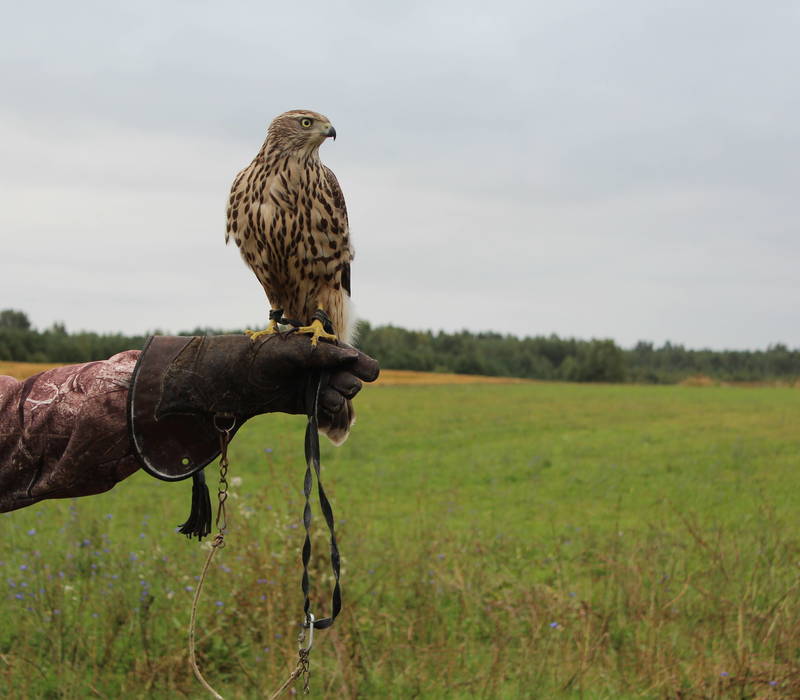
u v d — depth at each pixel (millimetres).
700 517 12852
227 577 7180
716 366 143500
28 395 2527
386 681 5883
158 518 11453
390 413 34000
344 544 8336
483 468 19391
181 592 7090
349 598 7004
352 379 2594
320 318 3541
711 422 30094
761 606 7230
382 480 17469
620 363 110438
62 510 11516
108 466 2551
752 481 16938
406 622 6820
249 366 2543
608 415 33312
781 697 5605
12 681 5578
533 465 19625
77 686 5535
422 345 113188
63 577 7164
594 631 6586
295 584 6836
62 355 78875
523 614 7027
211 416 2547
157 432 2512
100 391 2490
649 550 8703
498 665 5980
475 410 35719
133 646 6309
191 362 2518
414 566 7984
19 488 2543
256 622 6465
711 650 6574
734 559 8367
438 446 23734
